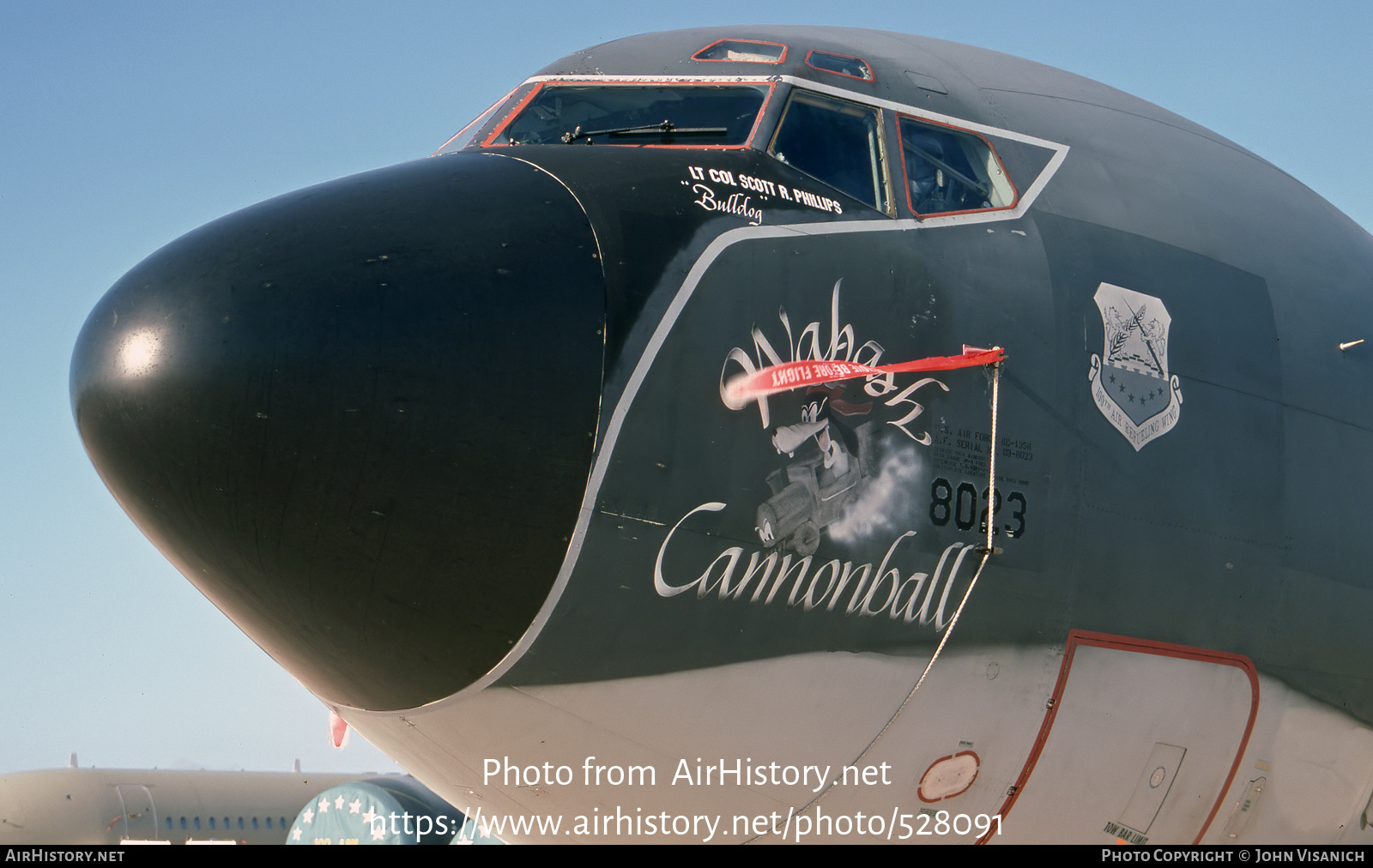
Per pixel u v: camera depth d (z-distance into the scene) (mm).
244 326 6172
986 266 7762
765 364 6805
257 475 6133
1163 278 8375
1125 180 8797
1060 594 7484
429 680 6531
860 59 8625
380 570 6227
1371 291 9633
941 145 8352
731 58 8594
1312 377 8781
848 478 6902
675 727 6707
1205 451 8133
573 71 8938
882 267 7391
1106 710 7672
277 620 6570
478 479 6184
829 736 6980
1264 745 8352
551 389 6316
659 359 6543
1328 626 8523
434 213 6750
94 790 42062
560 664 6438
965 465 7262
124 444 6328
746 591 6645
